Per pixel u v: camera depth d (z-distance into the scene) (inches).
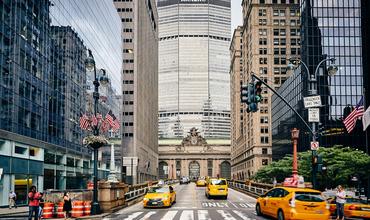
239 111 6574.8
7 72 1707.7
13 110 1752.0
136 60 5064.0
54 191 1710.1
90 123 1169.4
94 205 1075.9
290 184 1213.1
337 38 3526.1
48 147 2170.3
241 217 1003.3
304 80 3435.0
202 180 3326.8
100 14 3464.6
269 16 4963.1
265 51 4923.7
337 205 944.3
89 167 2974.9
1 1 1660.9
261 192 1732.3
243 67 5762.8
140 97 5349.4
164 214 1096.8
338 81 3454.7
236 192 2418.8
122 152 4773.6
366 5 3376.0
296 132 1270.9
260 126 4950.8
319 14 3560.5
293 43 4923.7
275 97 4655.5
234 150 7052.2
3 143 1640.0
